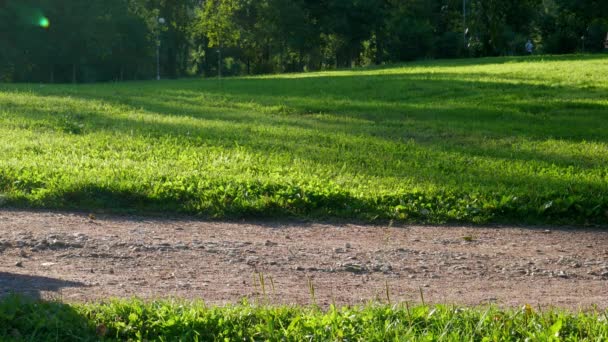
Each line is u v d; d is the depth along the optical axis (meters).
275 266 6.40
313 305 4.95
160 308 4.77
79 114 17.20
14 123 15.06
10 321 4.52
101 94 23.66
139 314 4.66
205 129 14.97
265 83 30.77
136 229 7.65
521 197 9.04
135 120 16.38
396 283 6.02
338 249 7.02
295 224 8.21
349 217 8.52
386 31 61.31
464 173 10.87
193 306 4.86
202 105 20.67
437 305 4.88
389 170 10.89
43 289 5.45
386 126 16.52
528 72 29.61
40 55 60.59
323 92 24.78
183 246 6.93
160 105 20.23
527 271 6.51
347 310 4.87
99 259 6.48
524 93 22.06
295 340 4.38
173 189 8.92
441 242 7.52
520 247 7.40
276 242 7.26
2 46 58.47
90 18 60.78
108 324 4.57
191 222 8.14
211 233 7.60
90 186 8.92
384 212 8.59
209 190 8.95
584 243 7.62
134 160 11.35
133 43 65.69
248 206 8.47
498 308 5.24
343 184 9.70
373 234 7.79
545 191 9.37
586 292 5.93
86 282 5.72
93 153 11.80
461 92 22.95
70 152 11.90
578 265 6.73
